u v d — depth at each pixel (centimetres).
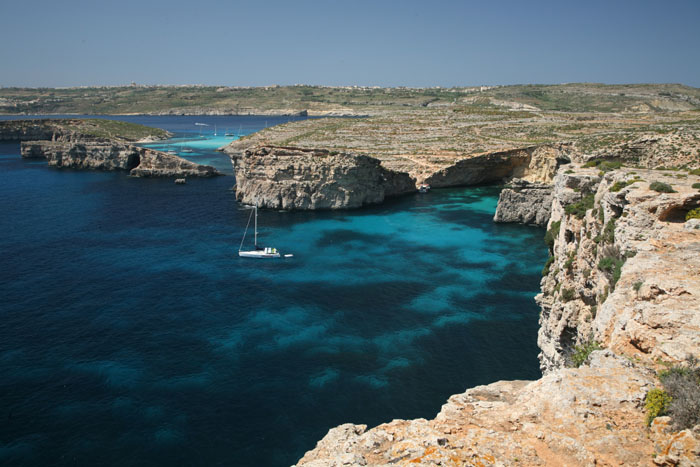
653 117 16800
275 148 11488
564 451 1263
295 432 3484
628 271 2088
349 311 5456
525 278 6481
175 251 7669
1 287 6053
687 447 1141
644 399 1400
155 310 5462
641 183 2973
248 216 10300
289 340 4788
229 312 5431
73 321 5162
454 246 8019
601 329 1933
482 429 1390
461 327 5044
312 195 11106
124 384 4038
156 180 14950
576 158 8400
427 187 13350
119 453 3284
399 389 3978
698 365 1414
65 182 14162
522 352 4538
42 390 3947
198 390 3969
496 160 13788
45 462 3195
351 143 16938
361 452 1401
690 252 2139
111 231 8794
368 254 7612
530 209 9469
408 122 19612
